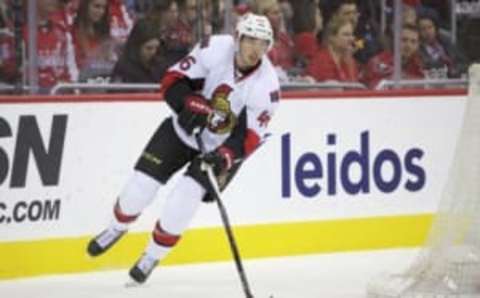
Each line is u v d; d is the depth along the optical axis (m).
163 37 10.95
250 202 9.77
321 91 10.39
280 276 9.12
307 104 10.04
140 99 9.22
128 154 9.20
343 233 10.30
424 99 10.67
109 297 8.11
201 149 7.98
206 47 7.84
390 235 10.56
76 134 8.94
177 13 10.98
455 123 10.86
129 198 8.12
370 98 10.38
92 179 9.03
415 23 12.08
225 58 7.82
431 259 7.90
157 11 10.89
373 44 11.85
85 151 8.98
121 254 9.23
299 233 10.06
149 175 8.14
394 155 10.55
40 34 10.34
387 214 10.53
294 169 9.99
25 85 10.23
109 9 10.69
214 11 11.00
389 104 10.48
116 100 9.10
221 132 7.90
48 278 8.82
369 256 10.19
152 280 8.81
